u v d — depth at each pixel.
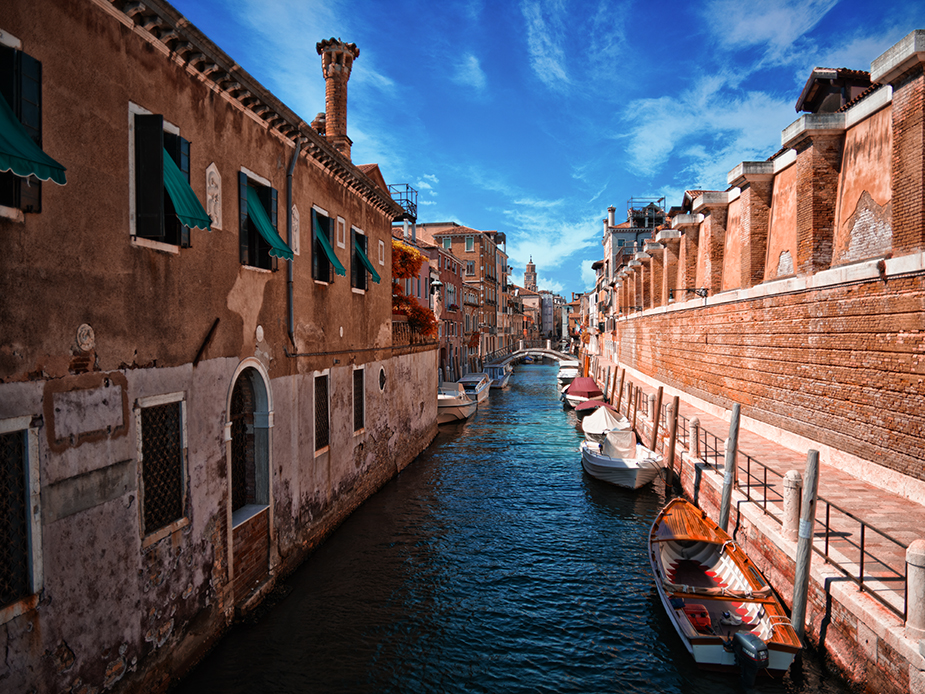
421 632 8.73
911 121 9.36
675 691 7.41
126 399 5.95
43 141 4.96
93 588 5.46
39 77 4.93
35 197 4.88
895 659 5.66
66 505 5.17
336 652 8.05
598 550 12.16
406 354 18.80
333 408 12.11
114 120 5.82
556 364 80.12
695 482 13.07
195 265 7.18
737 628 7.85
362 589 9.97
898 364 9.72
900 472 9.73
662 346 26.39
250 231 8.77
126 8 5.92
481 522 13.67
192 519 7.07
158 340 6.46
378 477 15.61
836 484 10.50
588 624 9.12
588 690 7.45
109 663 5.66
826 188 12.40
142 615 6.16
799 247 13.06
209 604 7.50
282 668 7.55
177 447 6.86
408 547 11.94
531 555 11.83
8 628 4.56
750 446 14.21
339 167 12.08
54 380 5.06
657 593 10.15
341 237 12.69
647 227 46.97
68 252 5.22
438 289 36.88
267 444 9.09
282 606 9.05
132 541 6.02
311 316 10.91
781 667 6.98
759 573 9.09
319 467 11.31
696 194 21.72
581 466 19.56
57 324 5.10
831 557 7.41
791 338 13.63
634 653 8.29
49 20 5.04
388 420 16.61
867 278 10.54
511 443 23.50
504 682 7.60
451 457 20.72
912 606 5.54
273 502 9.28
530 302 113.69
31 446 4.81
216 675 7.25
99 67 5.62
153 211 6.09
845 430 11.39
